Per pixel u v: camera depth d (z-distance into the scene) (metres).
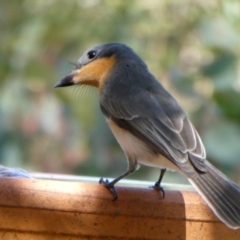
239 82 11.60
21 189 6.34
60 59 13.83
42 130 13.45
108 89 8.00
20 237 6.38
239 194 6.63
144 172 12.61
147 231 6.57
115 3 13.82
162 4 13.76
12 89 13.44
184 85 12.34
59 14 14.00
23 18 14.34
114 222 6.50
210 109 12.11
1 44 13.91
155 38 13.83
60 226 6.40
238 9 12.70
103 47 8.32
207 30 11.95
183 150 7.02
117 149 13.25
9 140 13.23
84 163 13.34
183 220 6.62
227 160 11.31
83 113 13.30
